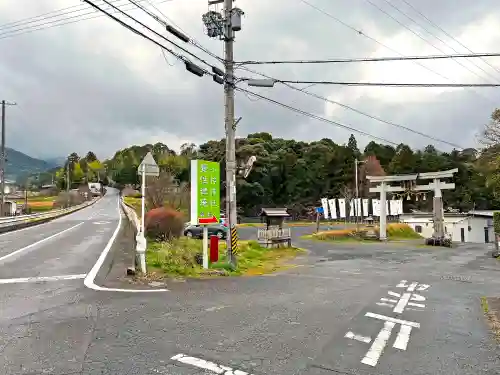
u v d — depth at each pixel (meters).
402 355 4.86
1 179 33.25
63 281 8.58
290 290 9.05
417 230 46.09
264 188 60.03
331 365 4.43
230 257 12.95
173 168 69.62
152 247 13.19
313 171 64.38
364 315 6.86
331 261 18.27
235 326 5.81
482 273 14.66
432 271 14.97
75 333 5.22
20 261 11.24
